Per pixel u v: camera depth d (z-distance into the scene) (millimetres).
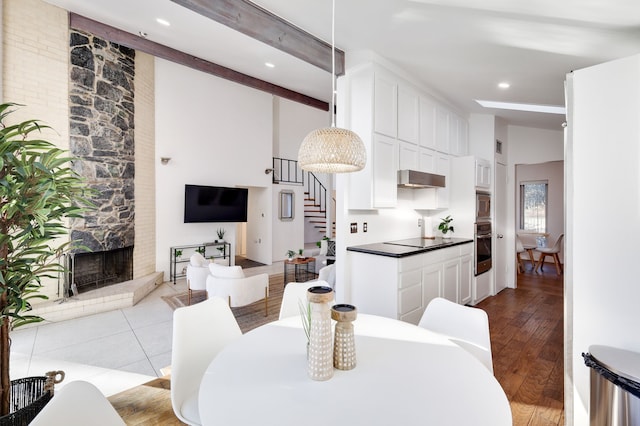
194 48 3928
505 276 5180
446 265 3662
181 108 5906
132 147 4949
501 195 5109
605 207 1591
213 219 6320
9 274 1503
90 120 4242
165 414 1942
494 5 1980
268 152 7500
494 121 4848
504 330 3285
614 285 1567
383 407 942
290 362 1241
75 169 4059
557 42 2379
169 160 5719
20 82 3525
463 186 4402
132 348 2906
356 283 3250
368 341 1455
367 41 2873
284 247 8000
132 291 4262
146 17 3340
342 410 927
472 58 2906
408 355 1307
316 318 1119
